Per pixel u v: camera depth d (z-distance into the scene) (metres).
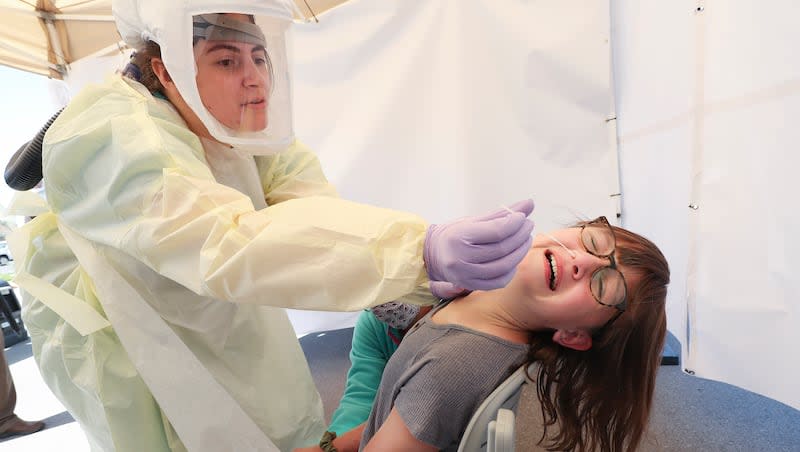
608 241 0.80
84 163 0.65
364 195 2.03
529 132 1.83
